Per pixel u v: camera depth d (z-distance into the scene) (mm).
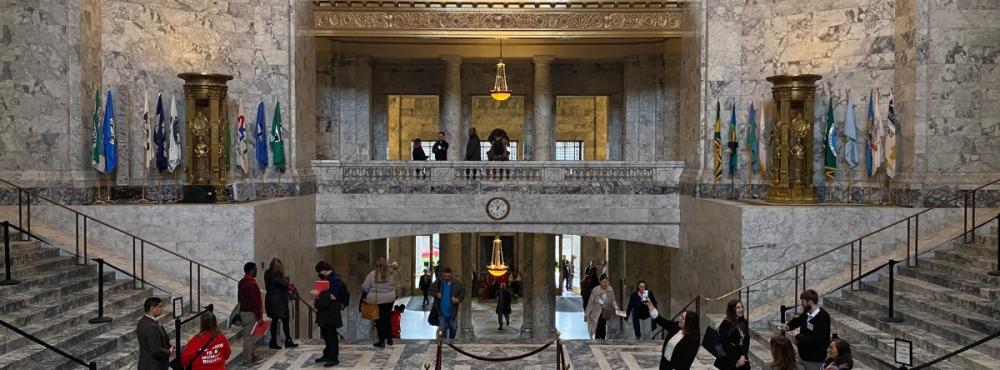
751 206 14930
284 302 12969
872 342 11172
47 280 11969
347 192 20031
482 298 32969
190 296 13086
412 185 20062
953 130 15141
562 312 29453
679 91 23609
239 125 17453
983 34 15133
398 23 20500
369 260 25047
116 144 15852
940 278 12406
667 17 20547
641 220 20203
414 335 25188
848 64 16797
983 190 14945
